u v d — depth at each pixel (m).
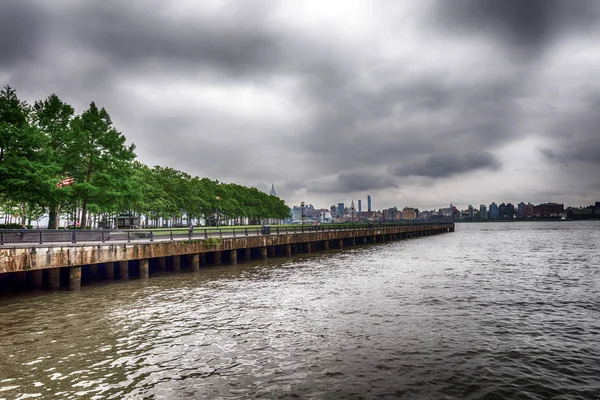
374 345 13.21
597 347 13.13
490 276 29.33
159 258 32.12
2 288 23.53
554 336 14.34
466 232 142.25
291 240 45.03
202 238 33.31
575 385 10.12
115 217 56.75
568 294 22.23
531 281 26.91
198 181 82.19
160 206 60.03
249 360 11.86
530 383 10.23
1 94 28.55
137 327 15.41
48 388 9.85
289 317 16.98
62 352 12.54
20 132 27.44
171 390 9.77
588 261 39.97
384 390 9.77
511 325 15.73
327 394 9.53
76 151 33.75
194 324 15.87
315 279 27.80
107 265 27.88
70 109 36.72
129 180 36.78
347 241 66.94
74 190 32.44
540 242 73.75
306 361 11.75
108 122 37.03
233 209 90.00
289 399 9.27
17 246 20.44
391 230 78.81
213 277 28.84
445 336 14.23
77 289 23.31
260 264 37.34
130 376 10.64
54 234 24.27
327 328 15.26
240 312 17.91
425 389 9.84
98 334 14.48
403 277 28.80
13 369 11.10
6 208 44.44
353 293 22.45
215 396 9.43
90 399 9.26
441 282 26.41
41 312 17.83
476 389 9.86
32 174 26.25
